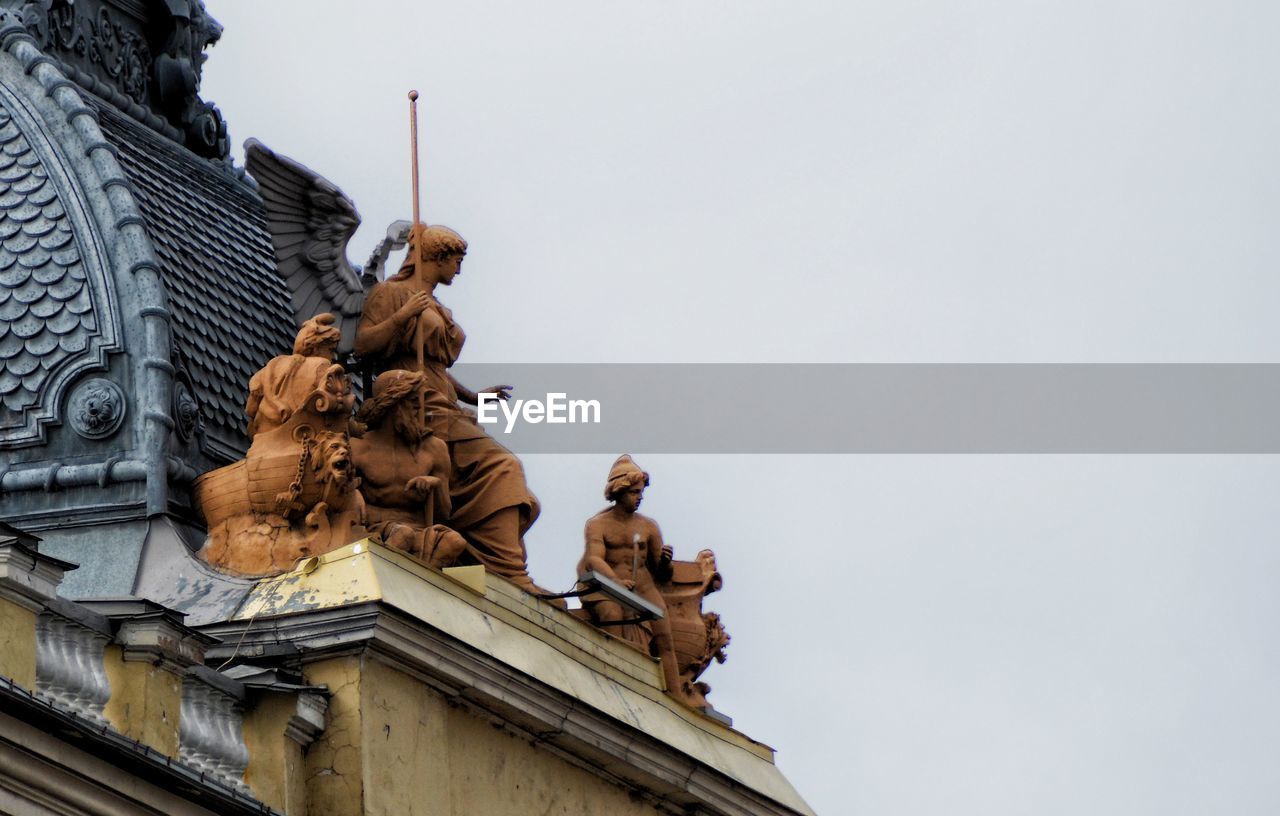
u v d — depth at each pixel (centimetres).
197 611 8188
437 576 8356
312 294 8956
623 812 8819
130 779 7188
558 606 8769
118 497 8569
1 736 6838
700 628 9488
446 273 9112
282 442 8438
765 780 9400
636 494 9338
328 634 8006
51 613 7200
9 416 8706
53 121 9112
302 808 7875
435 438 8775
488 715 8381
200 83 9994
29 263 8856
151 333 8750
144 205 9206
